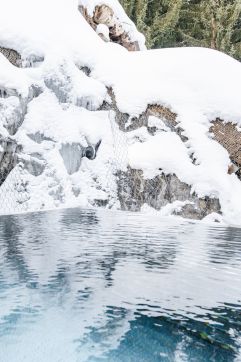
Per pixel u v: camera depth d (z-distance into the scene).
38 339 1.71
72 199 7.16
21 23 8.49
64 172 7.32
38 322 1.88
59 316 1.95
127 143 8.55
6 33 8.22
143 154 8.24
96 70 9.26
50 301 2.15
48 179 6.99
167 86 9.20
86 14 11.70
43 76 8.16
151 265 2.97
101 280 2.54
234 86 9.16
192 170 7.93
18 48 8.23
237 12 17.12
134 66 9.75
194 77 9.28
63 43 8.96
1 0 8.77
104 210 6.54
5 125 6.88
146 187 7.93
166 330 1.84
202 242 4.08
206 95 8.98
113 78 9.25
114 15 12.49
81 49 9.23
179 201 7.71
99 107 8.85
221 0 17.30
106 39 11.84
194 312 2.07
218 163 8.13
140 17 16.02
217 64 9.59
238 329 1.87
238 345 1.70
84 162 8.02
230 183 7.97
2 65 7.54
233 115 8.66
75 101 8.50
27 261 2.97
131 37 13.07
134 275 2.68
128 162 8.17
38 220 5.12
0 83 7.25
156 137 8.61
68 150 7.73
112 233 4.29
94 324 1.87
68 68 8.62
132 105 8.93
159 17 17.19
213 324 1.92
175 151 8.27
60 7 10.07
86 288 2.38
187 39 17.78
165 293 2.35
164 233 4.52
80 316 1.96
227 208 7.51
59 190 7.05
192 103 8.92
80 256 3.16
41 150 7.22
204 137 8.45
